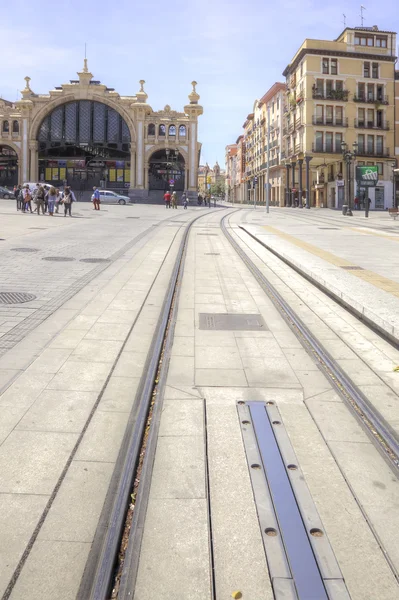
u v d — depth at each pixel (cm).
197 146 7056
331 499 321
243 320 759
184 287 1003
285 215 4181
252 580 254
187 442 391
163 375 528
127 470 347
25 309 769
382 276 1050
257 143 9650
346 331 706
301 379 527
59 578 256
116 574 263
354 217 3938
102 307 804
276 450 379
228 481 339
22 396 470
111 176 7162
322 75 6309
